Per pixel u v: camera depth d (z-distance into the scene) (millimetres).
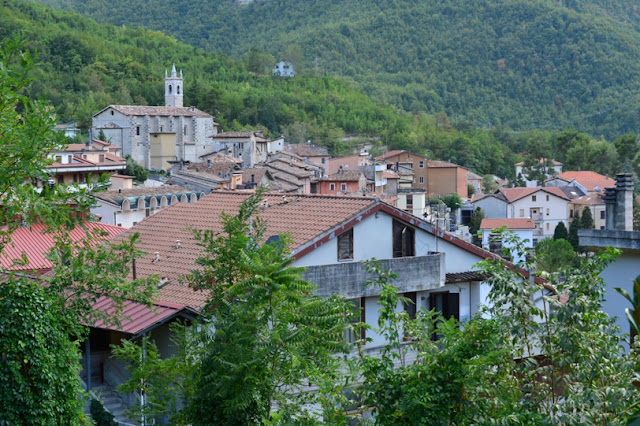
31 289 15812
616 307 22047
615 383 13617
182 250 25906
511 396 14602
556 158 176750
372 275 23562
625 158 156625
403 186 126312
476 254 26828
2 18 194625
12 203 17172
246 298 15844
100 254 17453
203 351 16391
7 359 15086
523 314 14266
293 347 15133
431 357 14750
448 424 14336
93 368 24297
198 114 149375
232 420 15812
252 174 102000
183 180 95188
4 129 16906
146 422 18781
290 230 24422
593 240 22375
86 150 104375
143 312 21859
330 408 15836
